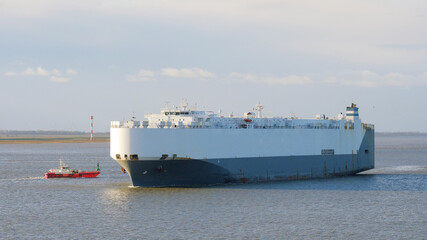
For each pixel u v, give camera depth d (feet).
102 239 266.16
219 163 406.21
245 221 299.38
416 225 293.43
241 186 411.34
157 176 393.29
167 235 271.69
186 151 388.16
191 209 327.67
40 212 330.95
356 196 381.19
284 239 265.13
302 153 467.11
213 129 402.52
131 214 316.81
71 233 278.05
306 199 365.81
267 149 439.22
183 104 424.46
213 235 271.49
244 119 426.92
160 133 378.94
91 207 342.44
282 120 453.99
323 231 280.31
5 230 285.84
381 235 273.13
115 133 382.01
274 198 366.02
